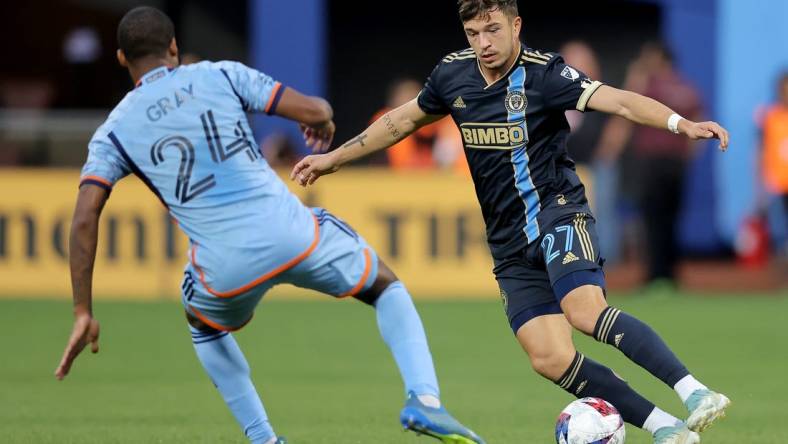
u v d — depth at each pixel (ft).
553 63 68.28
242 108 63.52
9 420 87.71
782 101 188.03
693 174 208.33
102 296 176.04
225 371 66.28
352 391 102.22
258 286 62.59
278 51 203.62
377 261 64.90
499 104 68.74
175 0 236.02
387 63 240.12
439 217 174.40
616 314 63.93
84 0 246.27
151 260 175.94
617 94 66.13
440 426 60.75
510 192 69.77
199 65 63.52
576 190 69.56
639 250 200.34
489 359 120.98
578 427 66.28
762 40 205.16
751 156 206.18
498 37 66.95
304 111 63.82
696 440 64.64
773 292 184.44
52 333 140.05
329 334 140.15
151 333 140.36
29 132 191.21
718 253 211.41
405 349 63.62
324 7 223.51
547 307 70.13
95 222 61.67
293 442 78.23
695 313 157.17
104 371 114.01
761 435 81.51
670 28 207.72
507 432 82.84
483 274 174.19
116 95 243.60
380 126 71.31
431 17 239.71
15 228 176.86
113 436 80.18
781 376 109.19
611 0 232.73
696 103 168.55
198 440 78.43
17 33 248.32
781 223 203.31
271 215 62.13
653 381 106.83
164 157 62.03
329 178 175.83
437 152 195.00
